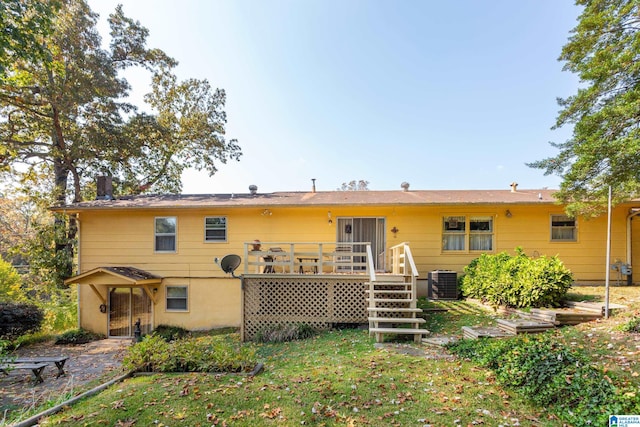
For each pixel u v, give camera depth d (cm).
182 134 1962
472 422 333
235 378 474
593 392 351
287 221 1092
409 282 841
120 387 462
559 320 646
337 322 850
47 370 727
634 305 679
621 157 731
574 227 1043
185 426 340
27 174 1691
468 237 1066
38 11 998
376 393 402
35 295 1730
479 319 748
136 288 1095
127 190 1861
